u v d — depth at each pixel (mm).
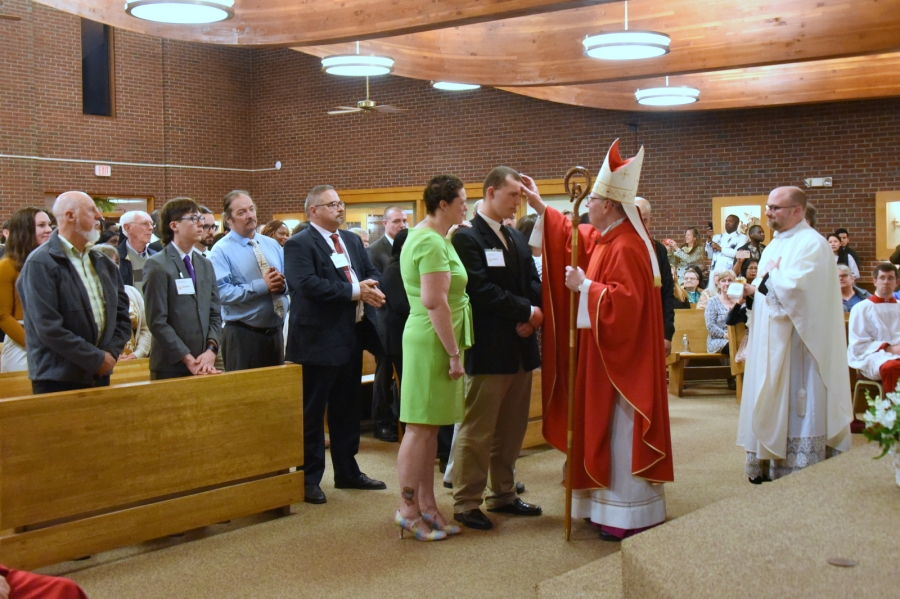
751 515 2957
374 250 6785
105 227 7965
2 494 3441
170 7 6754
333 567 3686
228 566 3713
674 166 13094
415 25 7148
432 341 3877
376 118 15797
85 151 15070
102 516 3744
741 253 10148
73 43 14859
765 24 8188
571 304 3930
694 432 6488
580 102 12328
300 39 7898
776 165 12328
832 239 10953
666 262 4992
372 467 5438
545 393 4238
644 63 8961
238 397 4219
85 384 3898
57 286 3809
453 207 3932
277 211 17031
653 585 2434
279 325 4930
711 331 8156
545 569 3629
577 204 3904
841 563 2492
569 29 9375
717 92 11367
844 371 4719
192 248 4465
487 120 14695
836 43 7766
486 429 4121
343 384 4832
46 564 3584
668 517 4352
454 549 3885
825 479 3412
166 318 4270
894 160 11523
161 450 3926
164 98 16016
